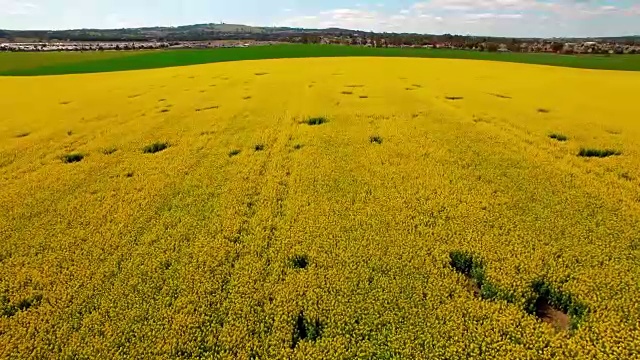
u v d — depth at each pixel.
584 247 11.00
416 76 41.09
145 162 18.73
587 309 9.05
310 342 8.49
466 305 9.24
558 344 8.14
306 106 27.89
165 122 25.27
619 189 14.38
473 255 10.92
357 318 9.06
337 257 11.15
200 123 24.70
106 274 10.91
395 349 8.21
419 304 9.30
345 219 13.12
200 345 8.58
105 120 26.38
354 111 26.25
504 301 9.35
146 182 16.52
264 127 23.41
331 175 16.45
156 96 33.59
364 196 14.59
